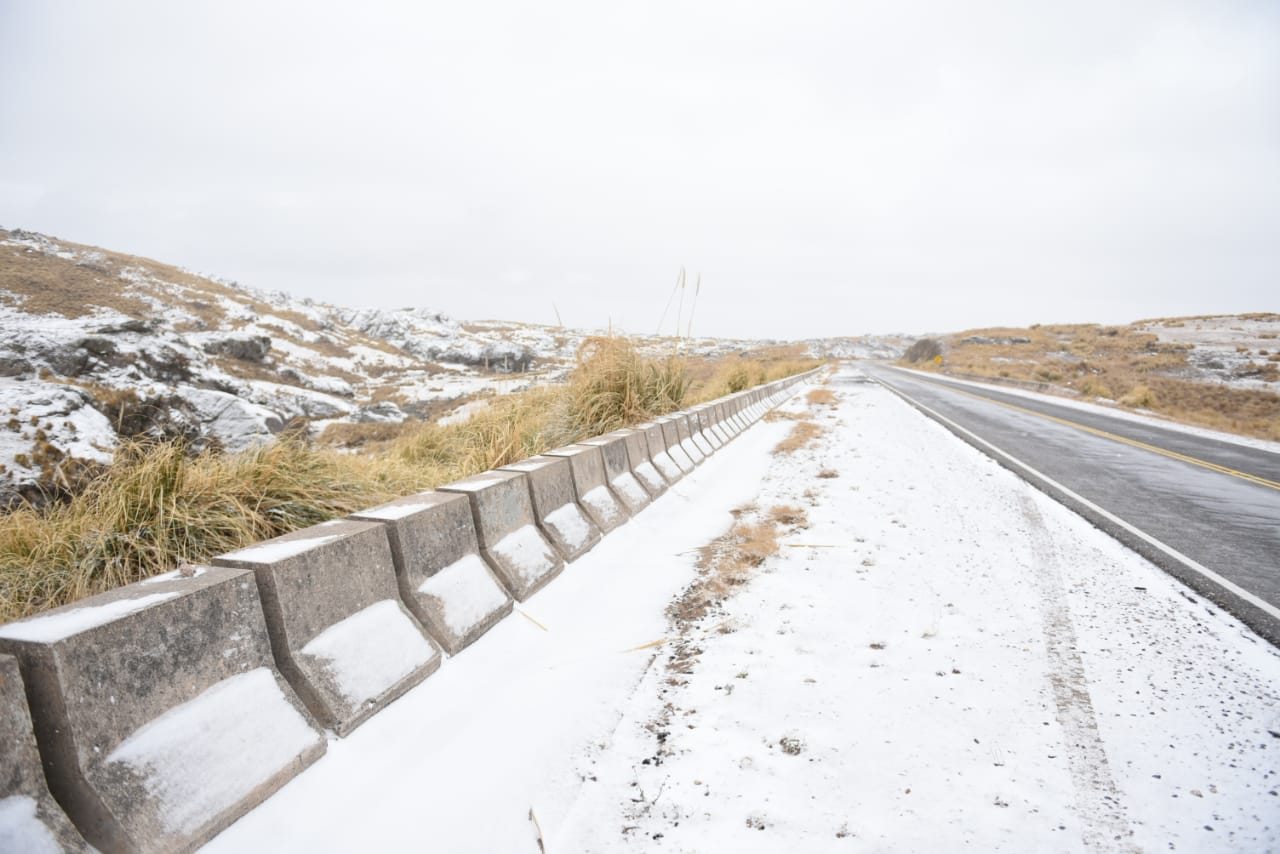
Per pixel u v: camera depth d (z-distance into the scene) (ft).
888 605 12.78
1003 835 6.68
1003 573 14.66
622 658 10.97
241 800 6.52
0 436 19.10
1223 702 9.27
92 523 11.43
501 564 12.50
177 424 26.03
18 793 5.09
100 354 37.60
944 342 246.68
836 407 59.47
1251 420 81.97
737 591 13.76
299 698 7.79
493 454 20.94
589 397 25.39
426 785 7.63
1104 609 12.67
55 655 5.42
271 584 7.78
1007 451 34.71
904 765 7.87
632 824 7.06
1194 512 21.61
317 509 14.17
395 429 62.59
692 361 39.37
